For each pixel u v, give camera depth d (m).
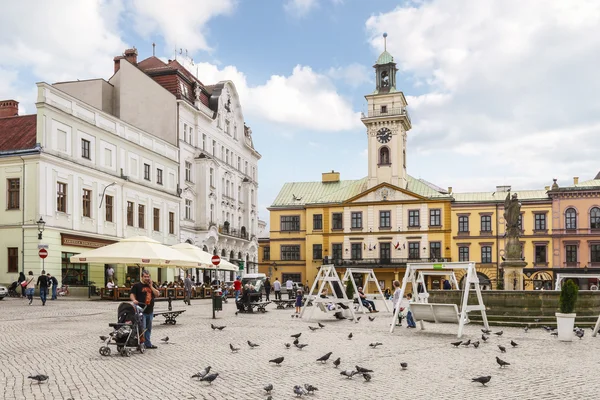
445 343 17.52
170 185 57.72
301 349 15.85
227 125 73.12
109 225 47.41
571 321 17.97
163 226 56.00
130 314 14.71
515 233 29.00
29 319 23.69
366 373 11.46
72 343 16.53
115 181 48.12
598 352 15.49
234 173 74.25
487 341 17.95
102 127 47.22
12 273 39.66
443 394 10.20
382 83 86.94
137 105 59.62
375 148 84.50
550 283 75.31
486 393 10.28
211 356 14.48
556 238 75.38
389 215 82.00
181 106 59.88
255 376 11.80
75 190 43.25
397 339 18.56
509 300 23.28
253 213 82.12
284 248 86.56
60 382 11.09
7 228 39.84
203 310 32.38
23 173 39.75
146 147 53.41
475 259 78.06
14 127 43.66
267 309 34.91
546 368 12.89
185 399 9.78
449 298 25.05
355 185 88.00
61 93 42.09
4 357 14.02
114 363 13.28
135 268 50.56
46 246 36.31
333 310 26.88
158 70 60.97
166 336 18.31
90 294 39.97
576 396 10.06
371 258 82.00
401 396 10.04
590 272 73.88
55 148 41.22
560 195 75.62
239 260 73.19
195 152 63.16
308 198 88.00
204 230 62.91
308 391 9.86
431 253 79.81
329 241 84.19
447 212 79.44
